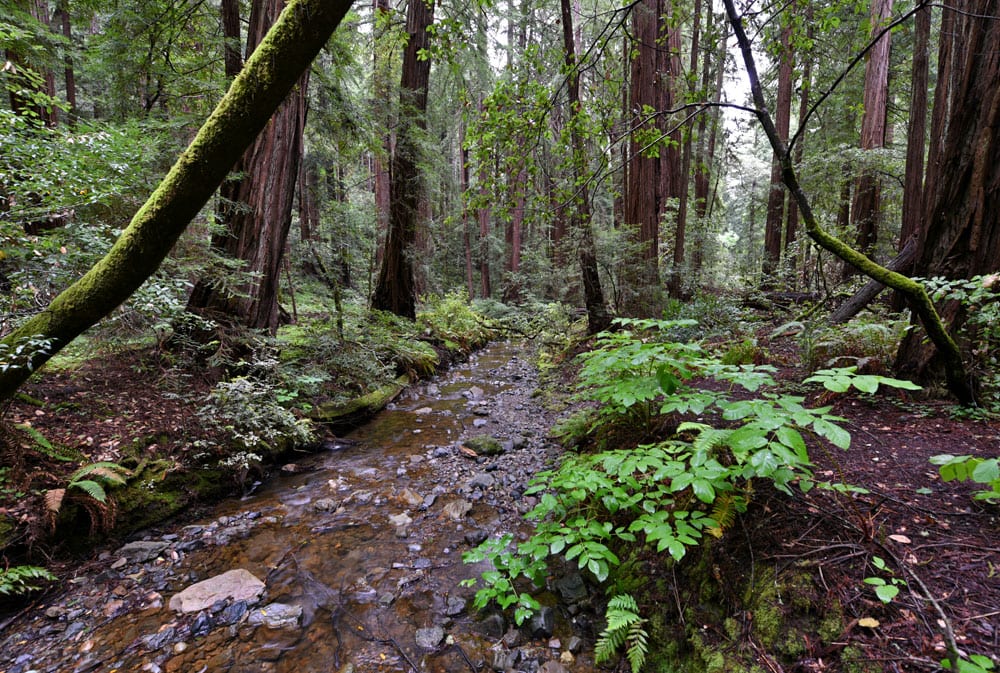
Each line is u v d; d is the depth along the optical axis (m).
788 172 2.54
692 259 12.82
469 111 4.45
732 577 2.04
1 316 2.62
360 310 8.13
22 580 2.52
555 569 2.79
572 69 3.88
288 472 4.41
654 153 3.98
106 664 2.13
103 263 2.25
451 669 2.12
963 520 2.02
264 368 4.85
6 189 2.92
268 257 5.65
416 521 3.50
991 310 2.89
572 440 4.70
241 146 2.02
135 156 3.45
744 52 2.46
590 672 2.05
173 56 6.55
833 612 1.69
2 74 3.69
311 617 2.47
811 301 8.80
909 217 8.51
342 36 7.07
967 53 3.21
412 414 6.29
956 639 1.45
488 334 13.50
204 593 2.62
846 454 2.73
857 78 12.20
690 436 3.04
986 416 3.00
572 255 8.27
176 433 3.93
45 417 3.57
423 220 10.23
